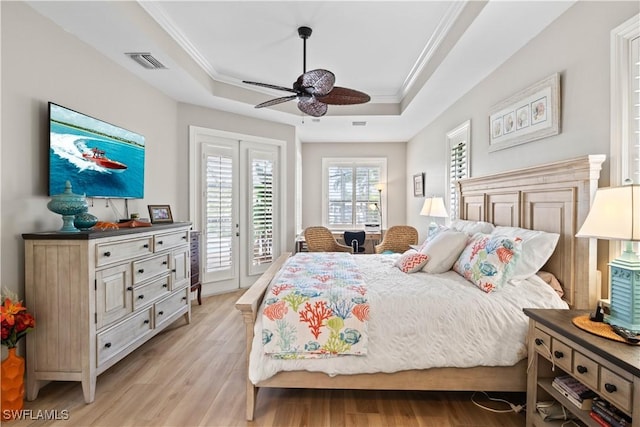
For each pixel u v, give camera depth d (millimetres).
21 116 2010
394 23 2641
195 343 2805
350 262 2842
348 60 3350
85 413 1846
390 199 6371
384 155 6375
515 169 2496
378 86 4094
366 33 2809
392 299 1849
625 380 1130
